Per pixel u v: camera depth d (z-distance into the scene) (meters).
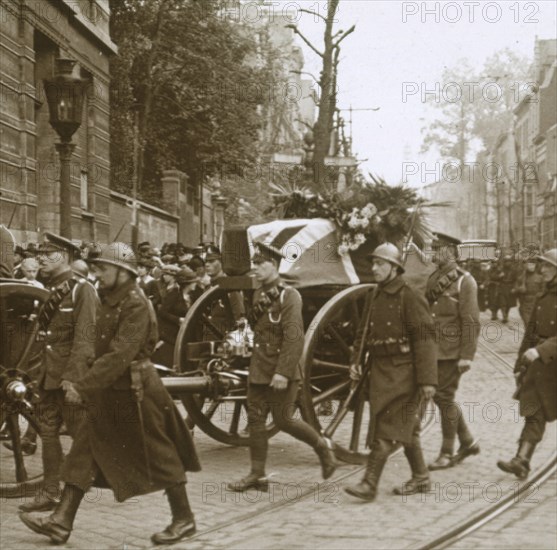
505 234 84.00
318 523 6.84
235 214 51.91
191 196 43.12
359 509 7.29
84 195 24.48
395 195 10.09
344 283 9.77
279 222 9.90
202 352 9.25
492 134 85.25
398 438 7.62
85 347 6.85
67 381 6.77
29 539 6.45
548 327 8.64
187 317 9.60
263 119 41.44
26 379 7.82
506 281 27.88
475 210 90.12
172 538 6.33
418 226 10.10
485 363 17.64
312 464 9.16
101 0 26.08
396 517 7.00
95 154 25.05
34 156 20.69
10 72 19.36
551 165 77.31
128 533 6.62
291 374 7.98
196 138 39.06
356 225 9.73
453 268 9.12
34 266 11.29
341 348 9.40
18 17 19.81
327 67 23.62
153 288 14.45
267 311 8.12
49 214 22.11
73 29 23.20
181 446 6.58
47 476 7.29
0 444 10.11
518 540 6.37
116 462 6.30
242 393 9.46
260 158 41.06
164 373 9.57
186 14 38.31
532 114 83.31
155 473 6.35
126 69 36.16
